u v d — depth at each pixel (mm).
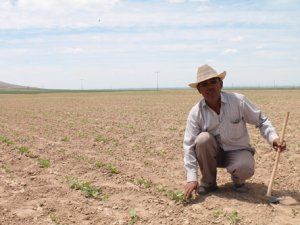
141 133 5840
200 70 2465
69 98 21797
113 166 3674
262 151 4297
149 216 2430
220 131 2598
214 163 2656
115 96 24219
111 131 6082
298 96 18750
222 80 2525
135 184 3111
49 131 6199
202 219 2336
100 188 2965
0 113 10102
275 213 2395
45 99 20734
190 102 15227
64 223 2359
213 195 2693
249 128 6039
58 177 3363
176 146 4750
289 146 4543
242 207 2484
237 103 2559
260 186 2930
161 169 3611
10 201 2758
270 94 22078
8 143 4926
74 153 4312
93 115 9188
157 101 16328
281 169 3482
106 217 2428
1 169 3699
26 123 7492
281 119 7438
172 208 2533
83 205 2643
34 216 2488
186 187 2574
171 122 7293
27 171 3559
